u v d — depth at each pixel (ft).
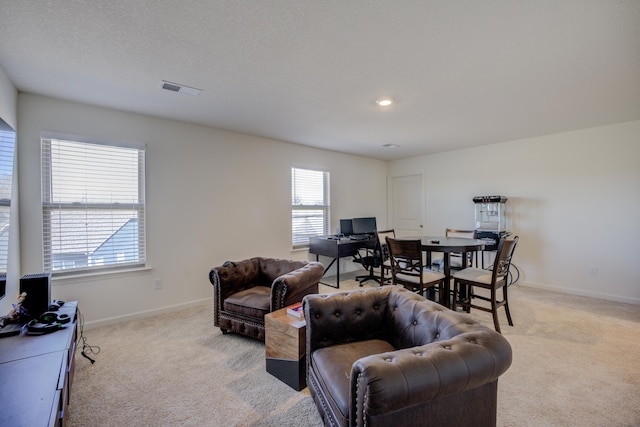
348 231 16.70
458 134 13.48
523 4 4.97
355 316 5.74
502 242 8.97
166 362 7.48
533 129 12.75
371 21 5.42
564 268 13.42
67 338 5.26
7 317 5.81
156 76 7.57
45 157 8.84
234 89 8.40
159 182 10.85
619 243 12.10
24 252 8.37
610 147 12.21
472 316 10.50
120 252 10.12
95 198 9.64
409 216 19.47
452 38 5.96
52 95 8.68
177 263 11.27
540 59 6.78
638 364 7.25
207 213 12.07
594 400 5.95
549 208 13.75
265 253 13.98
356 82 7.98
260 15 5.23
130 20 5.34
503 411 5.65
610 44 6.15
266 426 5.32
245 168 13.26
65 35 5.78
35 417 3.24
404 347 5.25
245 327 8.55
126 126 10.18
